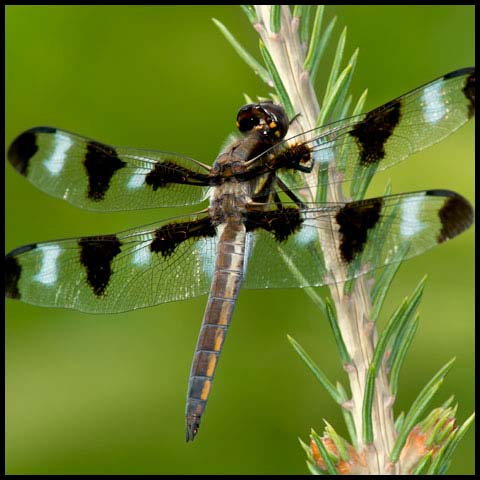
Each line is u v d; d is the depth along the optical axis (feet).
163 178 3.40
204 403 3.33
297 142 3.32
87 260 3.36
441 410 3.26
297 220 3.33
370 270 3.30
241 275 3.36
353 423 3.26
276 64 3.30
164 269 3.37
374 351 3.25
